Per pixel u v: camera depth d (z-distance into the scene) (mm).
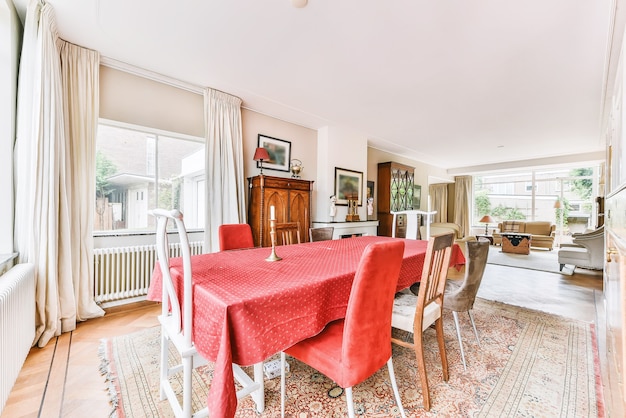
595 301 3125
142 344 2053
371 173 6145
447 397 1503
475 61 2594
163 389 1445
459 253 2594
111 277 2703
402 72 2832
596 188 7508
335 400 1477
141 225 3094
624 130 1845
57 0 1923
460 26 2094
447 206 9547
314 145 4801
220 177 3346
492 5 1866
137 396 1495
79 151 2430
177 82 3111
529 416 1368
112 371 1716
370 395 1517
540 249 7277
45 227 2029
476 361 1869
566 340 2166
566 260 4559
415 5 1879
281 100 3621
